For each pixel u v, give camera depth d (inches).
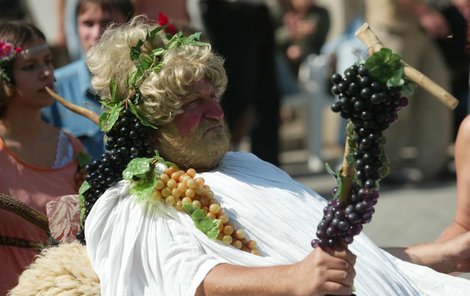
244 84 588.7
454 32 669.9
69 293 245.0
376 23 629.0
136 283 240.5
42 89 340.5
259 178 262.1
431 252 283.1
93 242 245.0
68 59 539.5
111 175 254.2
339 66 680.4
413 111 665.6
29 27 343.3
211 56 256.5
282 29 757.3
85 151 352.8
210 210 244.5
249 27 585.6
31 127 341.1
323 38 759.7
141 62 254.4
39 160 338.6
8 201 301.9
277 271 222.7
